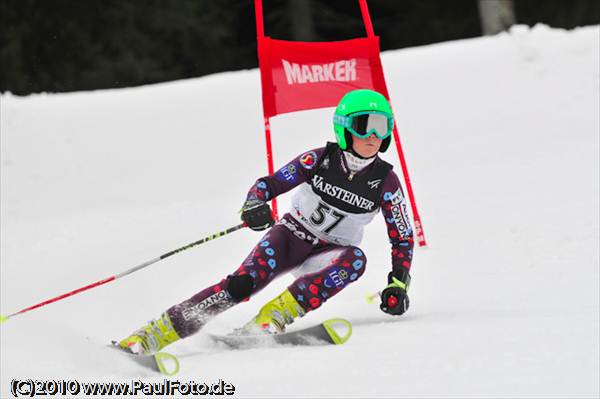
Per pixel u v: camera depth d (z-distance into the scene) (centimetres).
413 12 8475
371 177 1351
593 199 2250
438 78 3841
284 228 1382
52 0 7719
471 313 1332
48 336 1234
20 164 3822
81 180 3631
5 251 2611
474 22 8288
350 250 1335
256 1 2056
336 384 933
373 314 1454
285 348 1169
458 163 2959
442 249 1956
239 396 923
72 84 7750
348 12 8750
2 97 4419
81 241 2603
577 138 3006
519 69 3734
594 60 3650
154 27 7850
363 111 1295
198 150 3706
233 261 2062
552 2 7906
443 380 912
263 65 2055
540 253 1809
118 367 1089
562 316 1200
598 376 884
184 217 2725
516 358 980
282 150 3544
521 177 2633
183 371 1064
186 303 1252
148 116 4088
